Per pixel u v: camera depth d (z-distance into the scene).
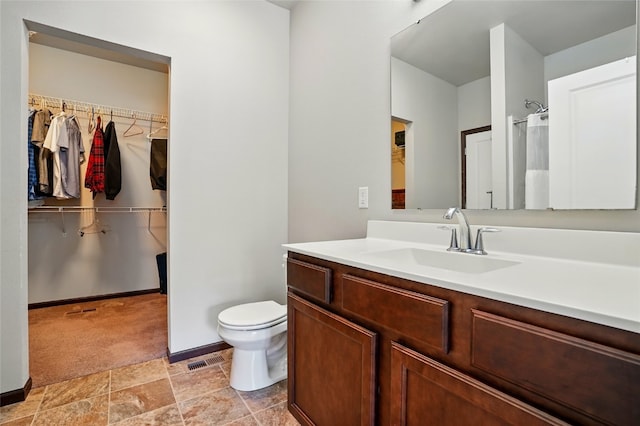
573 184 1.03
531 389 0.59
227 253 2.23
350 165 1.87
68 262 3.19
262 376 1.74
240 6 2.27
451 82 1.37
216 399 1.63
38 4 1.65
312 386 1.24
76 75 3.19
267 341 1.71
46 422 1.44
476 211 1.29
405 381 0.85
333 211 2.01
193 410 1.54
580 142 1.02
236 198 2.27
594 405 0.52
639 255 0.86
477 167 1.28
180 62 2.04
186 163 2.07
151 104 3.59
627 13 0.94
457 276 0.79
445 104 1.39
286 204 2.49
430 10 1.44
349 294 1.05
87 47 3.08
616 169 0.95
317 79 2.15
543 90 1.10
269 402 1.61
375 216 1.72
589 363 0.52
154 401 1.61
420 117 1.49
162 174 3.25
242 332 1.65
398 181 1.59
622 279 0.75
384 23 1.66
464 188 1.33
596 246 0.93
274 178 2.44
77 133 2.97
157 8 1.97
